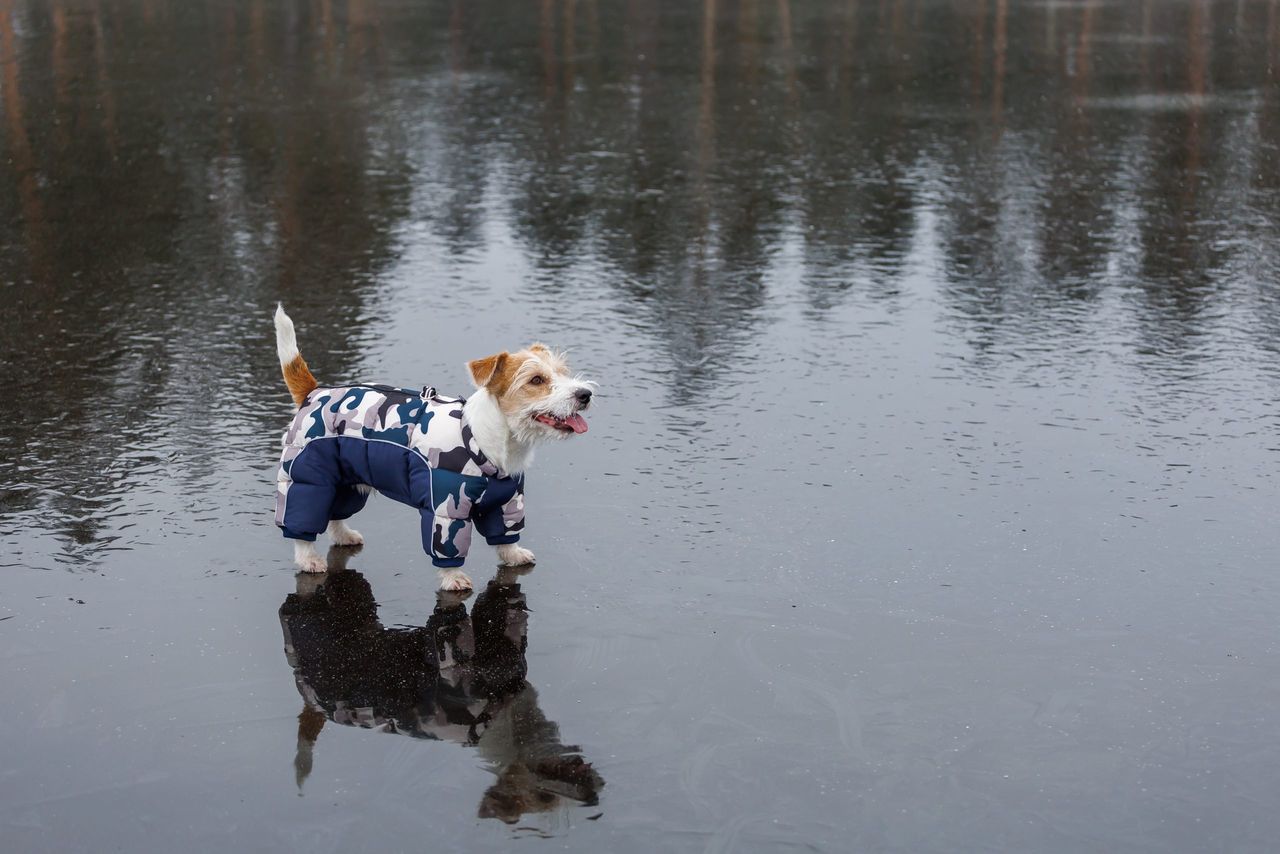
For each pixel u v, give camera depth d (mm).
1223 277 9453
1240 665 4578
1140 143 13789
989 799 3854
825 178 12328
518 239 10492
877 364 7805
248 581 5219
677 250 10219
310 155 13094
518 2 25250
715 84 16906
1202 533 5582
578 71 17766
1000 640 4758
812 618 4918
